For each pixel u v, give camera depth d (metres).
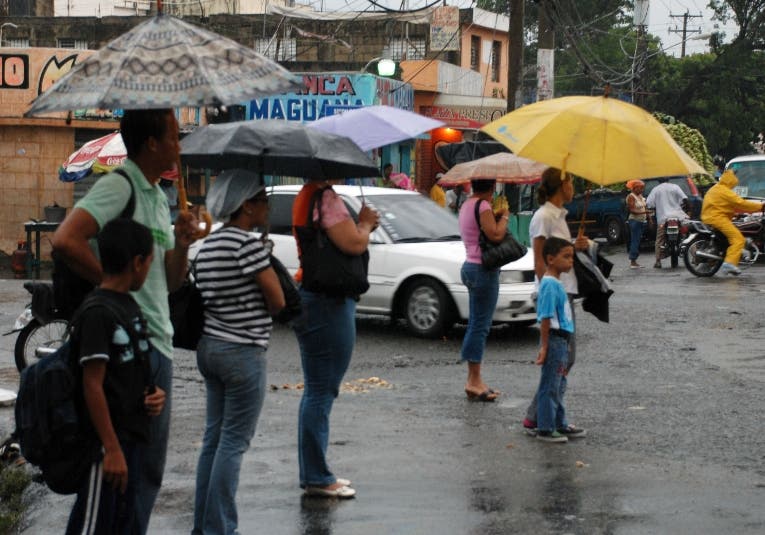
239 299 5.99
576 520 6.66
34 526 6.66
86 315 4.70
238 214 6.08
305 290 6.82
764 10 54.25
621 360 12.48
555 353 8.53
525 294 13.84
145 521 5.32
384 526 6.55
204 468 6.21
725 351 13.06
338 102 28.95
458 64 45.03
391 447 8.47
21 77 27.38
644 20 49.38
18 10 52.16
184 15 48.22
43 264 26.98
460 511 6.85
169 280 5.39
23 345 11.23
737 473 7.74
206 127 6.83
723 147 60.22
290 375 11.74
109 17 45.91
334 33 44.41
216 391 6.20
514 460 8.08
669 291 19.47
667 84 61.72
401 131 7.08
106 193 5.04
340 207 6.75
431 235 14.69
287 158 6.75
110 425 4.70
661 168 7.48
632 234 24.92
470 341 10.19
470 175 11.80
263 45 44.91
